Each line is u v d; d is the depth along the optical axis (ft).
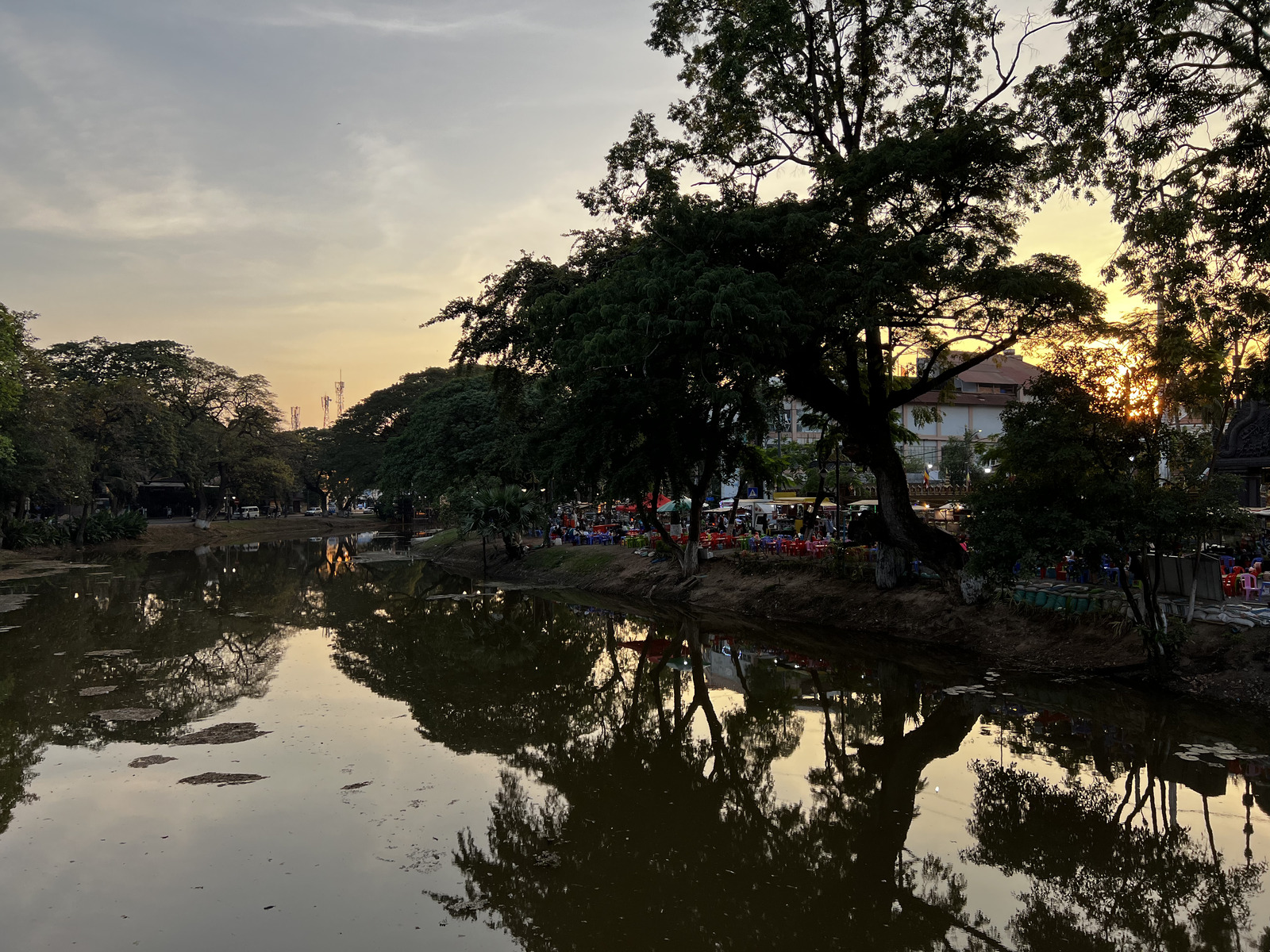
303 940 22.12
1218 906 24.26
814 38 59.47
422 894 24.85
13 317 121.49
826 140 62.90
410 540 211.41
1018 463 45.37
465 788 34.14
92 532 175.83
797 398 72.95
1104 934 22.86
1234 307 44.42
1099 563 45.85
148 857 27.25
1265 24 41.11
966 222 55.98
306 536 246.06
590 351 52.34
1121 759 36.24
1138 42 42.86
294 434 298.56
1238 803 31.17
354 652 64.34
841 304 52.60
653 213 60.34
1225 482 43.75
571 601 93.66
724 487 173.88
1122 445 44.37
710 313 50.21
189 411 218.38
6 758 37.55
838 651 60.75
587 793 34.06
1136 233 44.39
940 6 57.06
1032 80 50.52
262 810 31.35
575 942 22.22
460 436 135.23
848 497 120.47
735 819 31.45
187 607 89.51
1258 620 43.86
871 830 30.40
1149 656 44.80
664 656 63.41
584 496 96.58
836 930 23.11
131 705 47.06
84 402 166.50
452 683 54.13
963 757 37.73
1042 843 28.86
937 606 62.28
